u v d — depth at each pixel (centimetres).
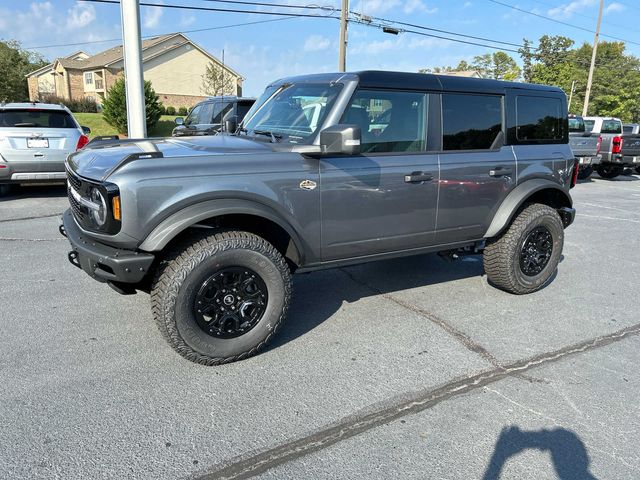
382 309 444
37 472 233
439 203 412
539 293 498
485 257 480
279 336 385
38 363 333
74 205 356
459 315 435
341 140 319
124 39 1020
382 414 287
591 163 1488
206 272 316
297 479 234
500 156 445
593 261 621
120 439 259
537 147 474
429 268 570
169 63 4297
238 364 340
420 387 317
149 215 299
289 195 339
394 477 238
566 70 4728
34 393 298
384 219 388
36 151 852
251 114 440
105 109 2658
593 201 1142
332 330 398
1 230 675
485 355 362
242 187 321
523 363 352
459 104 420
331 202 359
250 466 243
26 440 255
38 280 489
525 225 461
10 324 391
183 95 4444
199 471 238
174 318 314
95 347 357
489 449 259
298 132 367
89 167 329
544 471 244
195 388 309
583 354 367
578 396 311
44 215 771
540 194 502
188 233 335
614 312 451
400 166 386
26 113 883
